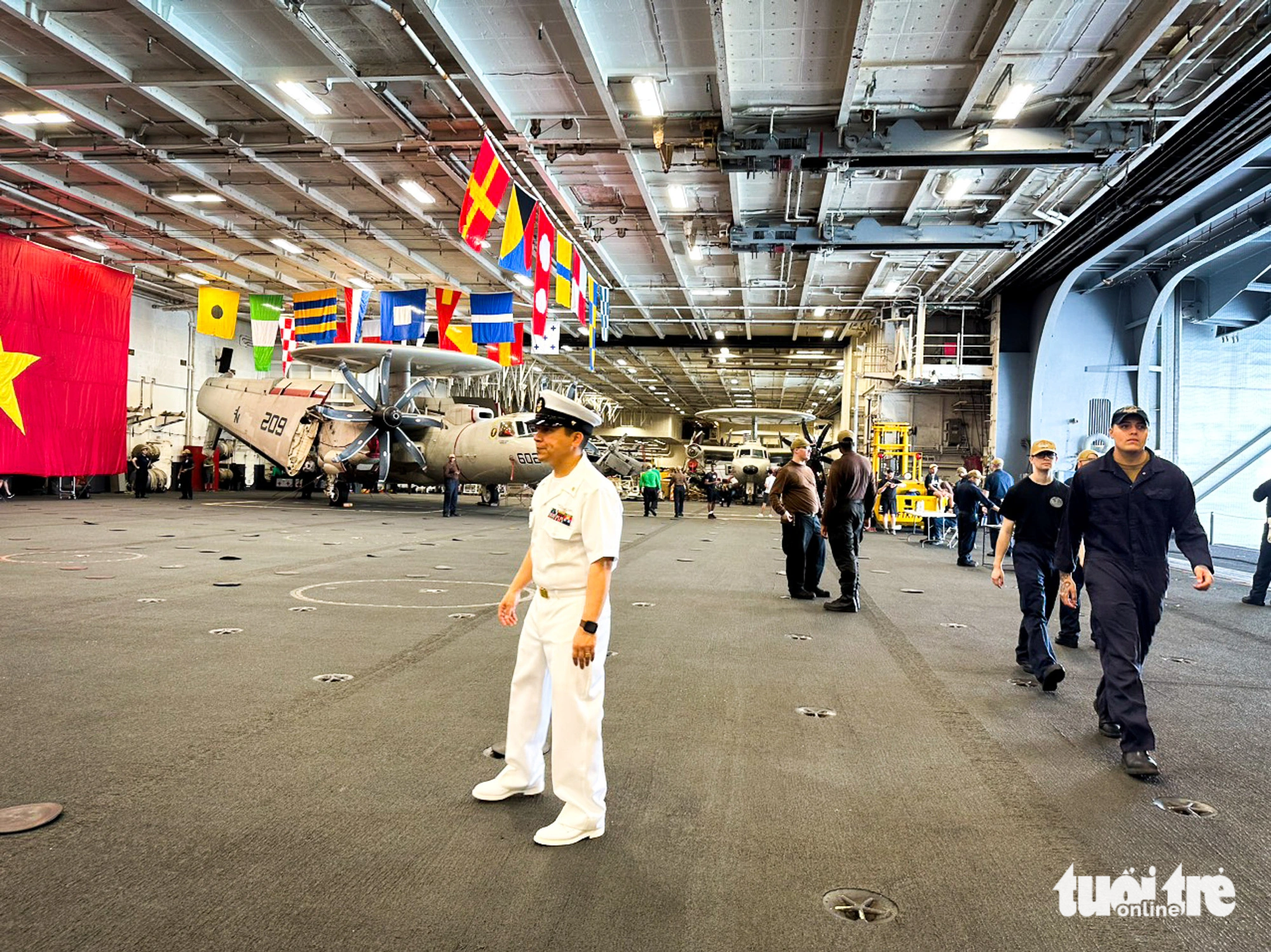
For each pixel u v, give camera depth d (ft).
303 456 82.94
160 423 100.37
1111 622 13.58
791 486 30.35
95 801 10.37
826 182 52.54
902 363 81.97
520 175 49.26
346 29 37.50
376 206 64.18
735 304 90.07
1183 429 68.49
